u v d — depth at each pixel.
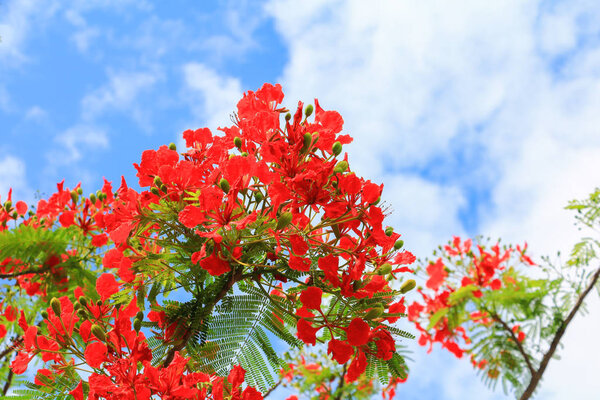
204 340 1.41
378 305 1.42
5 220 2.32
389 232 1.46
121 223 1.44
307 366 3.45
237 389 1.41
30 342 1.44
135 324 1.41
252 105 1.54
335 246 1.42
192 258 1.38
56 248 2.13
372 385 3.24
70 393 1.42
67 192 2.46
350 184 1.40
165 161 1.48
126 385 1.35
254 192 1.41
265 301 1.45
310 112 1.49
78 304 1.44
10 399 1.41
